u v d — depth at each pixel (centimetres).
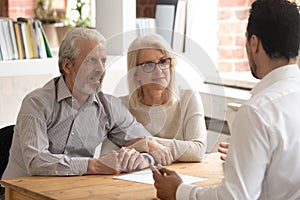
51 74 446
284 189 213
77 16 639
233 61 528
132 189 257
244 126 207
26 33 442
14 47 436
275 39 217
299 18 218
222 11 521
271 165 210
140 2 572
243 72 526
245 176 204
